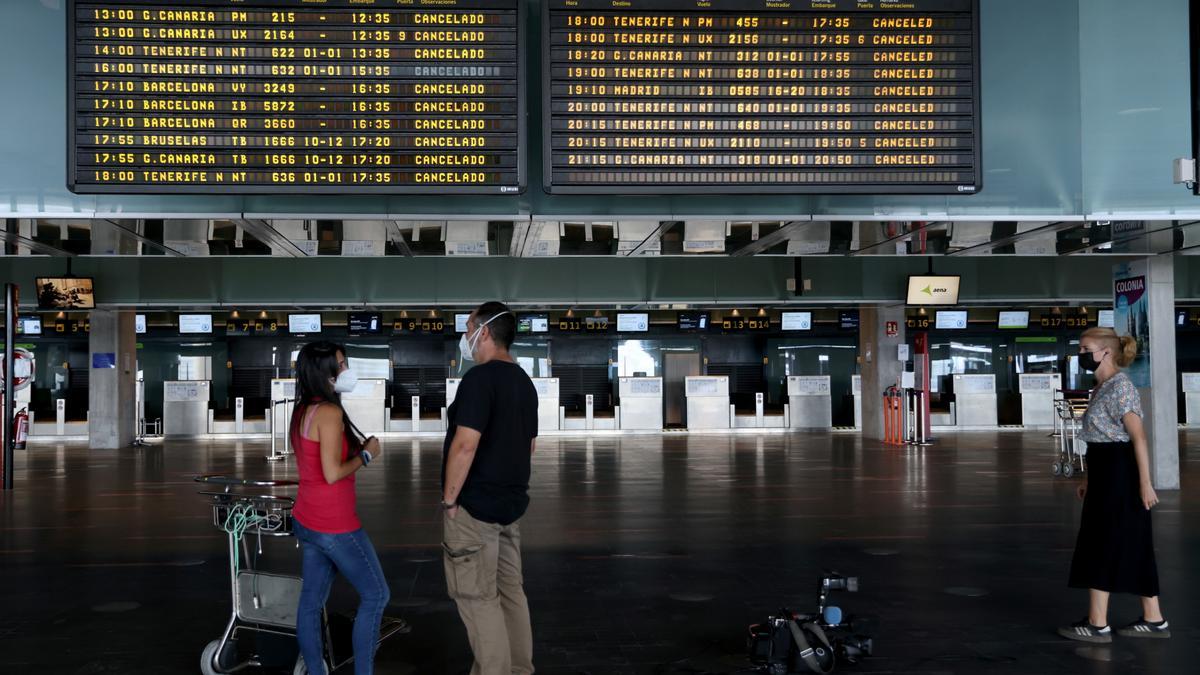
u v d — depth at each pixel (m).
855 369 32.06
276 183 6.58
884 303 21.41
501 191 6.66
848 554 8.66
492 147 6.66
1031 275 21.00
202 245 10.80
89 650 5.71
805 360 32.12
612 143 6.79
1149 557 5.72
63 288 19.48
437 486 14.63
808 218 7.86
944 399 31.64
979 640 5.79
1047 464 17.53
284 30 6.58
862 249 11.37
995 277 20.98
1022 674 5.14
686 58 6.84
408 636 5.92
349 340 31.73
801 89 6.92
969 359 31.84
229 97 6.56
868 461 18.44
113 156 6.50
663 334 31.62
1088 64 8.00
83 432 27.42
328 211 7.52
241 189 6.56
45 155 7.06
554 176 6.75
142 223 8.55
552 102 6.76
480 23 6.65
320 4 6.59
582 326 30.62
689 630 6.07
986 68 7.97
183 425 27.59
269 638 5.08
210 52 6.55
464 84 6.65
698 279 20.78
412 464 18.52
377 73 6.62
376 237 10.24
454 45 6.64
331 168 6.61
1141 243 10.55
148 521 11.16
